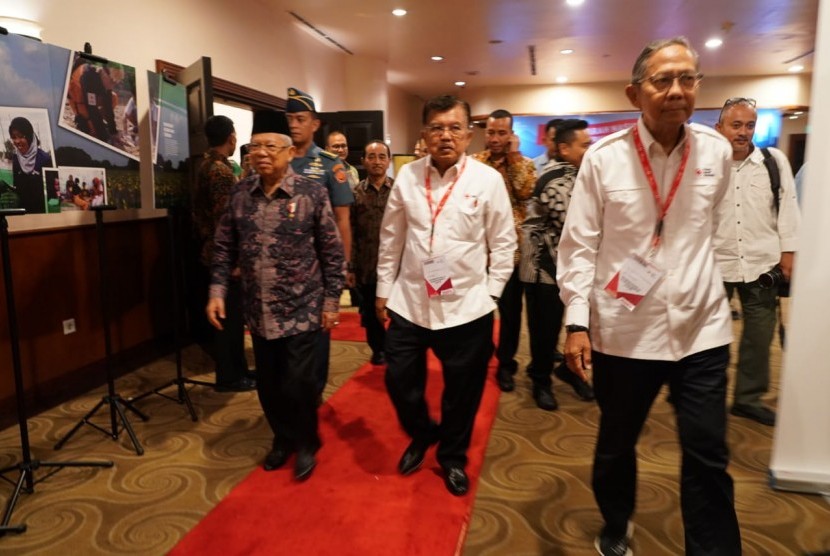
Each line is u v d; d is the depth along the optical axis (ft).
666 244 4.86
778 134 34.30
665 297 4.86
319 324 7.38
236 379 10.96
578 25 22.54
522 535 6.33
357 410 9.86
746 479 7.51
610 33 23.73
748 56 28.63
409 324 6.87
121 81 11.27
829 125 6.39
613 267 5.08
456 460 7.27
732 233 9.02
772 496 7.09
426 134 6.61
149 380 11.75
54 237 10.41
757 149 8.93
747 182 8.91
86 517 6.70
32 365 9.98
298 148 9.31
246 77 18.51
